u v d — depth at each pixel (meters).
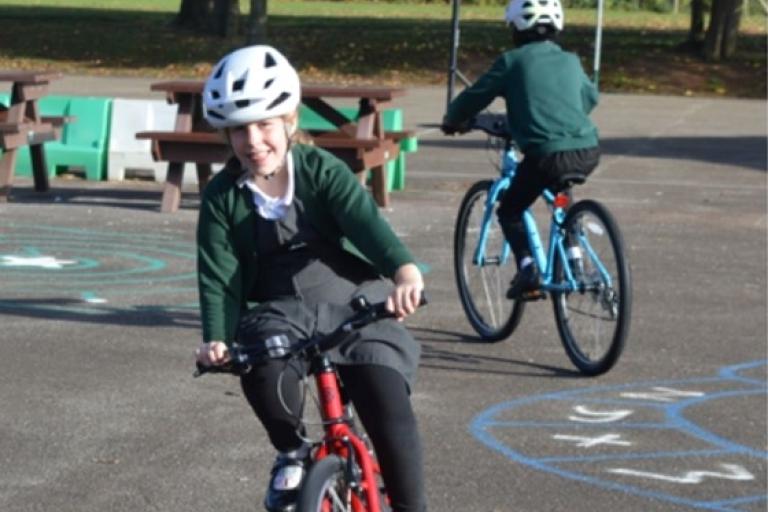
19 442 10.92
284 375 7.12
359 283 7.48
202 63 59.19
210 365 7.10
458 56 61.56
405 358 7.26
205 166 24.19
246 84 6.99
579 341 13.41
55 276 17.36
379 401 7.10
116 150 26.69
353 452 7.02
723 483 10.36
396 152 24.12
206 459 10.59
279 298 7.39
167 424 11.44
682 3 100.94
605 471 10.57
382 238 7.07
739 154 33.00
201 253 7.36
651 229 22.02
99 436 11.10
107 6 88.88
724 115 43.94
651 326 15.34
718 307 16.41
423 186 26.42
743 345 14.58
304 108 25.73
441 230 21.45
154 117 26.77
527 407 12.25
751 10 87.94
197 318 15.29
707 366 13.73
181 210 23.03
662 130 38.75
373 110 23.03
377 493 7.17
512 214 13.80
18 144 23.34
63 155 26.62
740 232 21.94
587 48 63.34
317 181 7.22
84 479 10.10
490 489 10.12
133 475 10.21
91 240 20.02
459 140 34.62
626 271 12.83
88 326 14.77
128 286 16.86
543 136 13.34
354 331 6.96
